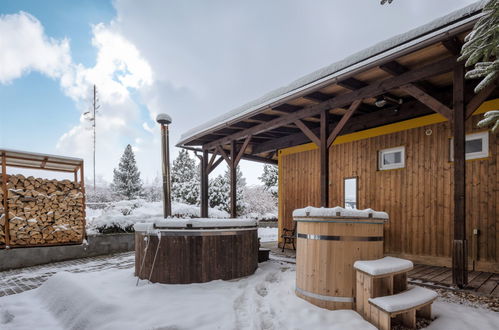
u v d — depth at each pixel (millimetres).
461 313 2615
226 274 3781
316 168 7062
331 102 4738
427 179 5195
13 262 5391
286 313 2645
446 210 4918
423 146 5281
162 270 3568
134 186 24094
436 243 4996
